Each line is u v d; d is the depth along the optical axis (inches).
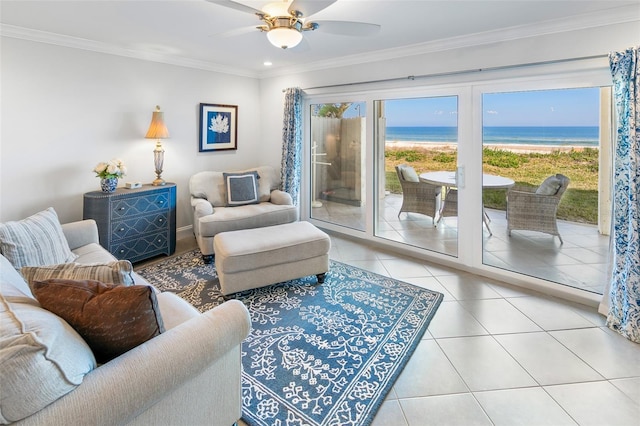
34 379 34.3
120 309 45.1
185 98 171.6
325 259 123.3
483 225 130.6
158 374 43.6
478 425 63.2
